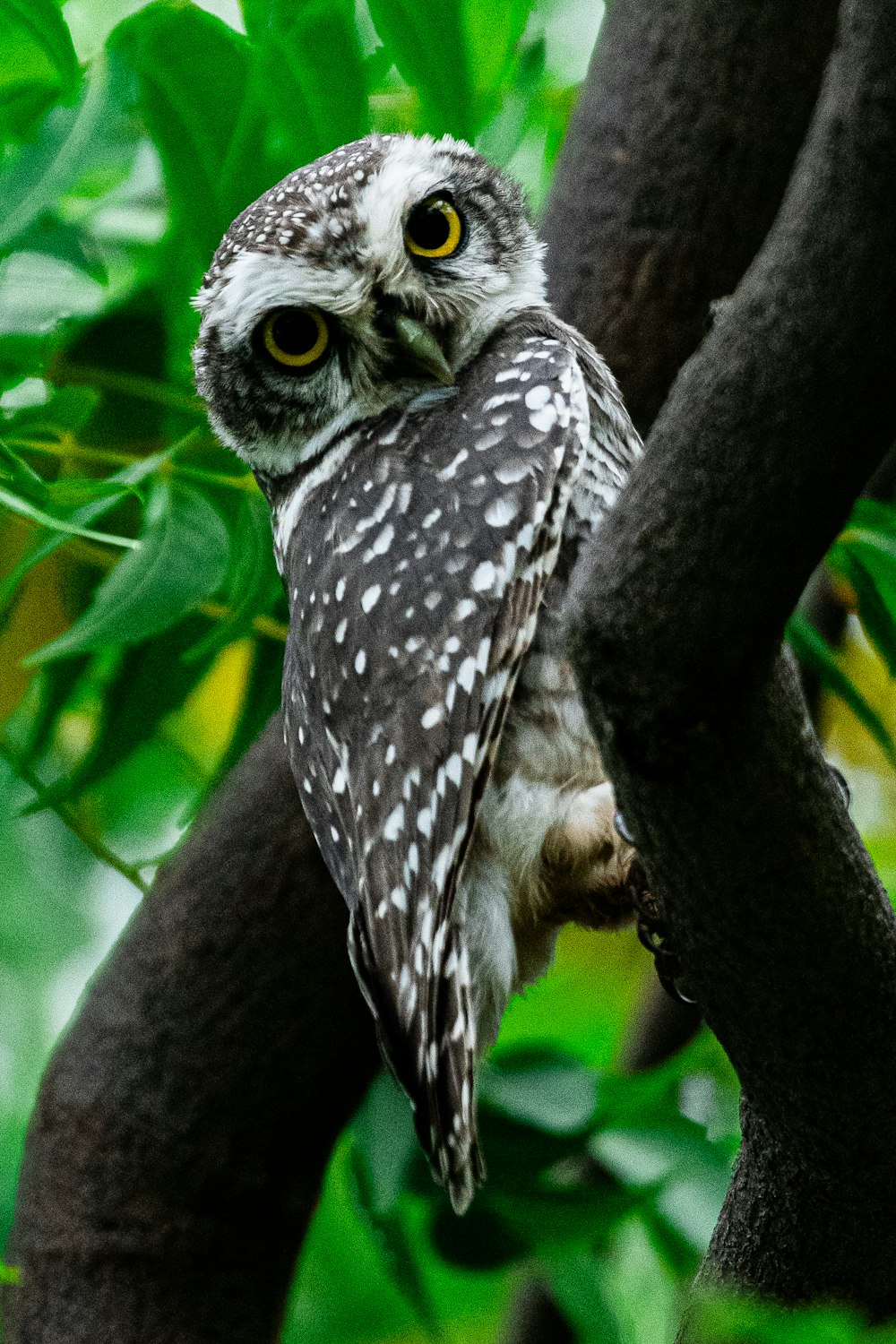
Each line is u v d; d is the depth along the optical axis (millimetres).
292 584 6590
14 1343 7559
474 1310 9695
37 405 7945
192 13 7223
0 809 9281
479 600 5762
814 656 7676
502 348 6637
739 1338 3752
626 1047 9398
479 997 5879
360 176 6703
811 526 4047
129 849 10562
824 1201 5258
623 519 4180
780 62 7332
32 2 6727
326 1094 7559
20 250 7543
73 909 10922
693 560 4086
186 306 7883
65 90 6906
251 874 7453
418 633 5801
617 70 7562
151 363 7930
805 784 4336
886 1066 4801
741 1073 5070
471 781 5605
